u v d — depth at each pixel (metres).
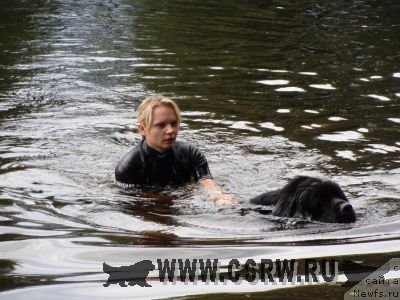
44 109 16.19
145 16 30.81
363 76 20.16
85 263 8.57
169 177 11.90
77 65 20.91
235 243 9.20
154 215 10.35
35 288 7.88
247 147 13.65
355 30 28.25
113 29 27.27
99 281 8.05
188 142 13.14
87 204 10.74
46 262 8.61
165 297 7.66
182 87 18.58
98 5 33.91
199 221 10.10
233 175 12.18
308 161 12.84
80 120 15.40
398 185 11.57
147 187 11.66
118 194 11.25
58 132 14.49
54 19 29.23
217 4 35.03
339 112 16.25
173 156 11.96
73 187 11.48
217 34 26.81
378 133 14.58
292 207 10.19
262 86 18.84
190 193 11.36
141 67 20.89
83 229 9.71
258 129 14.83
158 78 19.56
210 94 17.86
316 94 18.03
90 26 27.84
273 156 13.12
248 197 11.15
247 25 28.98
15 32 26.00
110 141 14.06
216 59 22.31
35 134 14.28
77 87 18.31
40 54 22.28
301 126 15.10
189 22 29.44
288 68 21.14
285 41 25.64
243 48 24.17
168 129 11.64
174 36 26.17
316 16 31.83
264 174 12.21
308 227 9.80
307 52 23.64
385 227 9.74
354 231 9.60
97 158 13.05
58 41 24.50
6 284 7.98
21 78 19.09
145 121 11.80
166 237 9.43
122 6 33.69
